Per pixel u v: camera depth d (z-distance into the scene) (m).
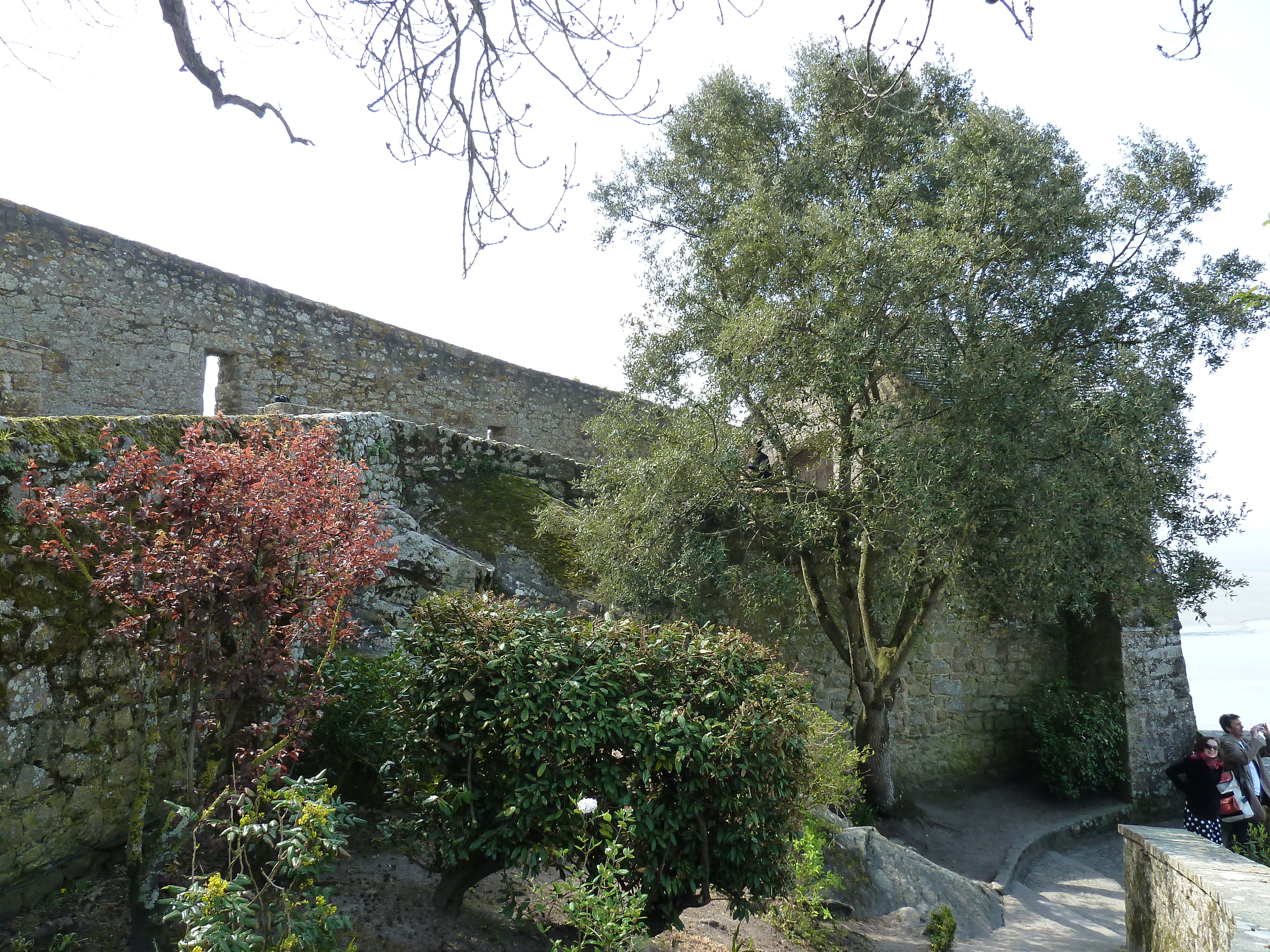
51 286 8.59
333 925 2.93
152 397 9.38
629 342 8.71
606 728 3.72
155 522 3.61
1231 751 7.23
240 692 3.45
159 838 3.33
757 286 8.19
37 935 3.25
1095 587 8.09
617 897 3.51
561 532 9.22
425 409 12.48
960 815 9.66
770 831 4.02
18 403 6.65
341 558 3.72
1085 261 8.02
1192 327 8.11
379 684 4.77
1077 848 9.55
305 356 10.99
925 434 7.14
